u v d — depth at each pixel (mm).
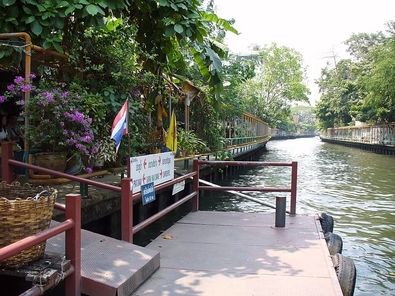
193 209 6676
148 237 7223
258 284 3607
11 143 4844
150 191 4773
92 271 3254
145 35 7543
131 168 4418
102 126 5973
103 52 6555
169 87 9523
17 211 2738
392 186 15109
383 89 29234
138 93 7055
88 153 5512
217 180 15453
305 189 14320
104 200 5766
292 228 5602
